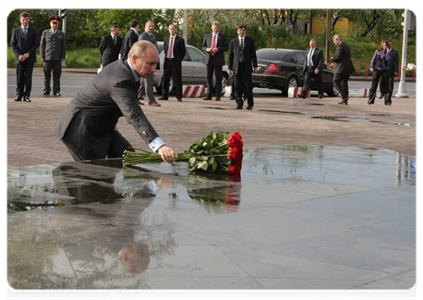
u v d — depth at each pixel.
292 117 14.57
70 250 3.21
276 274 3.01
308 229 3.77
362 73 50.34
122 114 5.82
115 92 5.44
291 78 23.86
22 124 11.24
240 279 2.93
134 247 3.29
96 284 2.80
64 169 5.26
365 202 4.51
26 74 16.14
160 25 48.72
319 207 4.31
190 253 3.24
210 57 19.23
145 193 4.49
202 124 12.25
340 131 12.01
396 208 4.36
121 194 4.43
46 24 48.72
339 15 67.06
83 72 35.53
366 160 6.43
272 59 23.89
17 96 16.22
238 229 3.71
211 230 3.66
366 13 66.75
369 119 14.80
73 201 4.19
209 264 3.10
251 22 55.97
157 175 5.14
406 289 2.89
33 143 9.05
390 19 67.81
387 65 20.09
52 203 4.12
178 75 18.22
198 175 5.23
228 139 5.29
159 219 3.84
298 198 4.56
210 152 5.30
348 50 19.81
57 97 18.22
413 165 6.19
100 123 5.77
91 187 4.61
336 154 6.80
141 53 5.41
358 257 3.29
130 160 5.44
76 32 49.41
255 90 27.47
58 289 2.73
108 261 3.08
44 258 3.08
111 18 47.75
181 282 2.87
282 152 6.85
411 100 23.50
